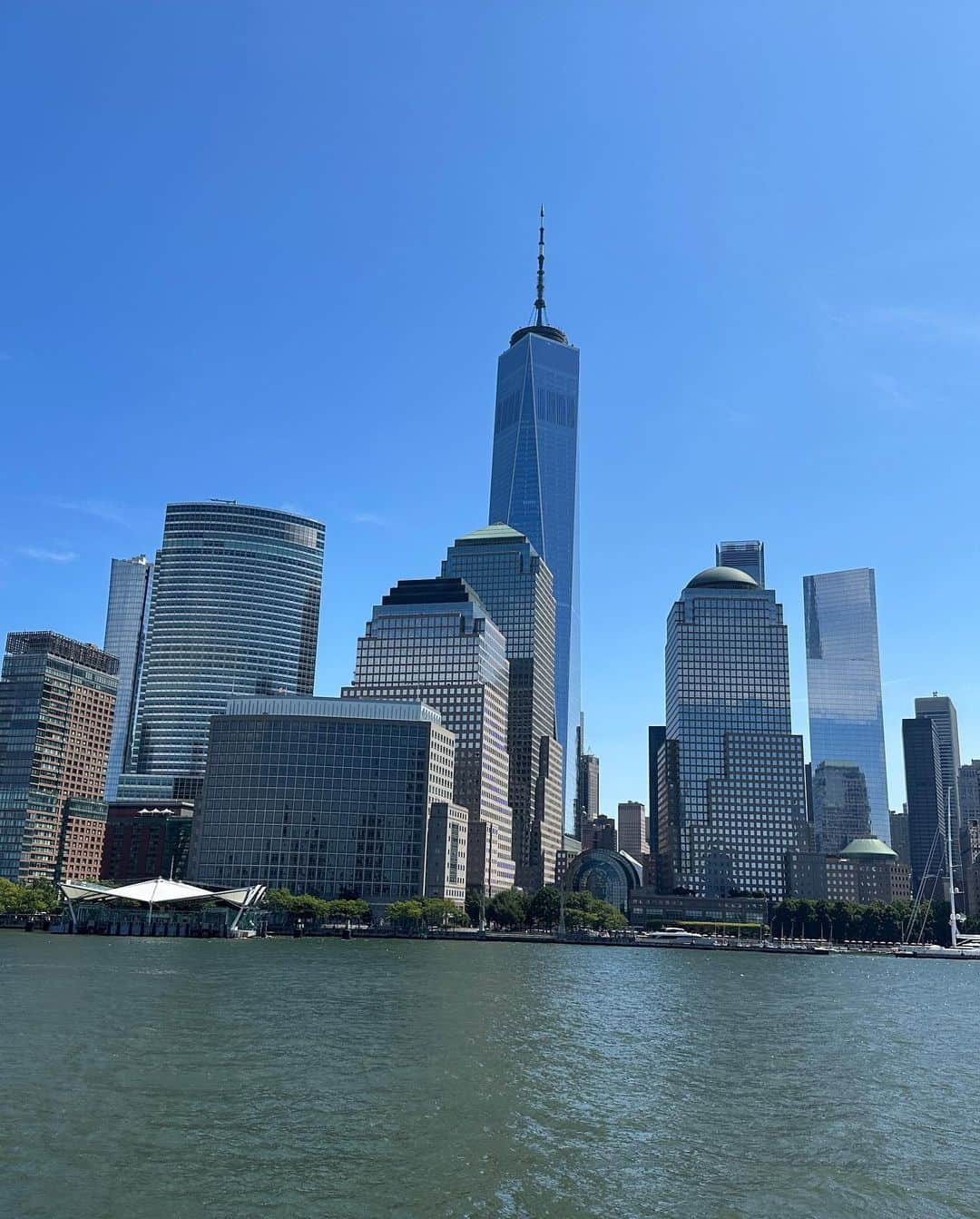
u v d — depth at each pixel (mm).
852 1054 89875
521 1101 64438
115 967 152250
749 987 166375
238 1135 54375
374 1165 50188
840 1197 47625
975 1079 78750
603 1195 46688
